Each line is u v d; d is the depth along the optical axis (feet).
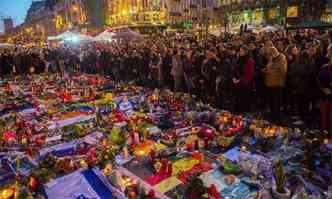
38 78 51.90
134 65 43.93
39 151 18.83
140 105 28.32
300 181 13.52
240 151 17.37
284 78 24.29
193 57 33.24
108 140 19.66
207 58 30.68
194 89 33.06
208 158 16.99
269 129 19.19
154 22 180.65
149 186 14.32
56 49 66.90
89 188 14.25
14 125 23.45
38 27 314.14
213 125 21.70
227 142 18.15
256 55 27.50
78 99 33.22
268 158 16.24
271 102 25.68
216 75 29.76
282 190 12.65
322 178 13.99
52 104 31.37
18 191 13.70
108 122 23.84
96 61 54.80
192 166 15.97
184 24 193.88
